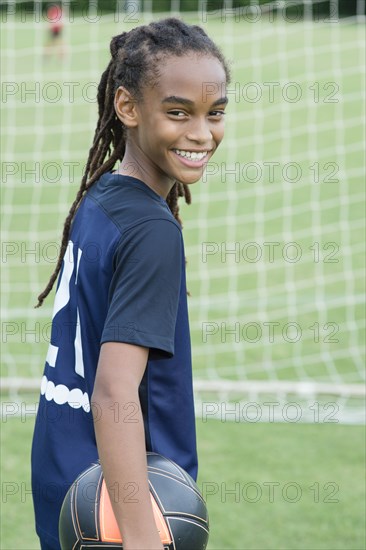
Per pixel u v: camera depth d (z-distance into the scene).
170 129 3.14
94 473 3.19
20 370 9.82
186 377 3.32
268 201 17.55
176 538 3.05
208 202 17.44
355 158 19.94
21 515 6.59
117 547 3.02
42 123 22.33
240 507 6.80
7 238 15.33
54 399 3.42
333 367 10.13
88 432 3.35
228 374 9.89
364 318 11.81
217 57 3.25
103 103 3.75
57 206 17.02
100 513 3.06
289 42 27.31
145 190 3.26
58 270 3.81
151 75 3.14
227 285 13.24
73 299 3.36
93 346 3.28
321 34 27.59
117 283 3.05
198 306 12.32
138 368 2.95
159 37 3.18
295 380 9.72
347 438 8.25
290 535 6.36
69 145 20.81
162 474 3.17
